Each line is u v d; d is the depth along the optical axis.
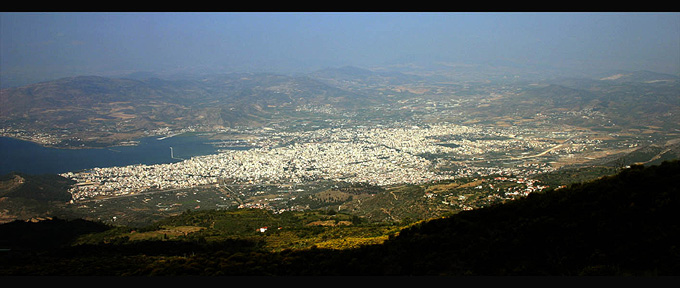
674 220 39.91
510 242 43.03
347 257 48.28
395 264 44.06
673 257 35.50
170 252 72.38
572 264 38.25
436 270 41.31
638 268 36.03
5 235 99.25
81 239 98.25
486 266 40.38
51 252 72.19
